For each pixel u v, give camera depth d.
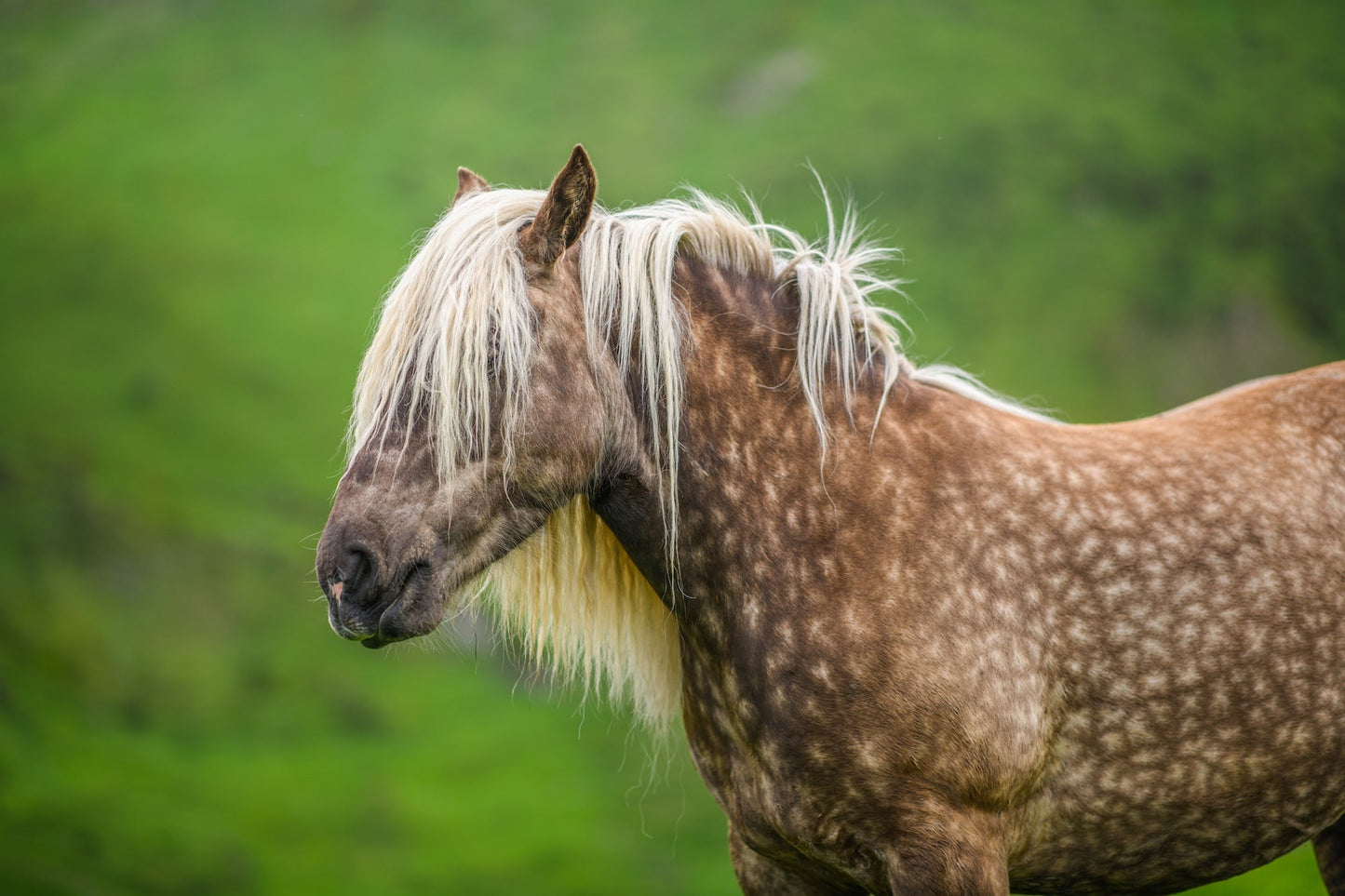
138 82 45.28
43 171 39.34
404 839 17.58
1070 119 39.78
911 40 43.59
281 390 29.89
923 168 36.91
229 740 20.66
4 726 19.00
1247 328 33.41
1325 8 46.34
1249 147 39.44
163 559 24.11
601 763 20.38
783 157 37.41
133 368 29.83
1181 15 46.06
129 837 16.48
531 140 40.59
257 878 16.06
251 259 34.97
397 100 43.75
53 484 25.12
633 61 44.25
